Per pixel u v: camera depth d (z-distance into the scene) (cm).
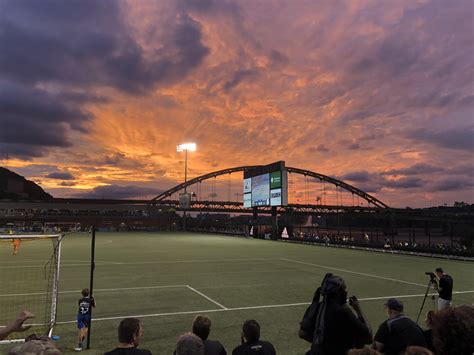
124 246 4469
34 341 233
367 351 294
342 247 4647
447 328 223
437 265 2734
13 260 2833
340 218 13538
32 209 13188
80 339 885
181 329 1056
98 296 1509
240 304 1377
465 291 1703
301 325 472
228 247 4431
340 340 425
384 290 1705
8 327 331
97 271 2255
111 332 1024
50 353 223
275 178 5991
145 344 924
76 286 1733
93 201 16375
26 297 1480
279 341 949
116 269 2348
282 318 1179
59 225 12156
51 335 990
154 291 1625
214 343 488
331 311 432
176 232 10156
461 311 228
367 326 440
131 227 12200
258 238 6781
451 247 3516
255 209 7131
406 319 518
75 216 12712
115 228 11525
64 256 3189
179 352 329
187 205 11056
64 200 15712
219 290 1658
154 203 17438
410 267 2598
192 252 3672
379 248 4144
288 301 1430
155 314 1224
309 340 471
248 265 2625
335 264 2761
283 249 4209
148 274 2139
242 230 8112
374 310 1309
